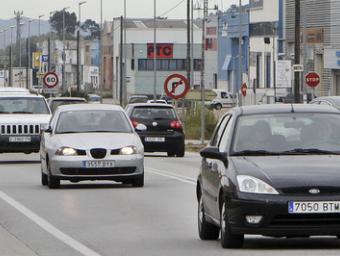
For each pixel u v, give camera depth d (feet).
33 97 276.21
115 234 121.08
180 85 319.88
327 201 95.81
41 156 194.90
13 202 160.86
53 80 467.11
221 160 105.09
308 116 109.91
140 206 153.38
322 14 640.99
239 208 97.19
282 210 95.76
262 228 96.43
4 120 262.67
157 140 295.89
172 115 299.99
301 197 95.86
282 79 456.04
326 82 644.27
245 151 105.81
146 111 298.35
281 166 99.76
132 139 185.26
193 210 147.54
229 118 112.47
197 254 100.73
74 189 183.62
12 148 261.65
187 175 219.41
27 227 129.39
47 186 191.21
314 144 106.42
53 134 188.85
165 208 150.41
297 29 390.63
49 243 113.70
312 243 107.24
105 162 180.55
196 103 456.04
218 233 113.80
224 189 100.48
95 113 193.26
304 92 450.71
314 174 97.66
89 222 133.69
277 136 107.14
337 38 627.87
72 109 194.39
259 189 96.84
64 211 147.23
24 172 231.71
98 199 164.66
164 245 110.01
